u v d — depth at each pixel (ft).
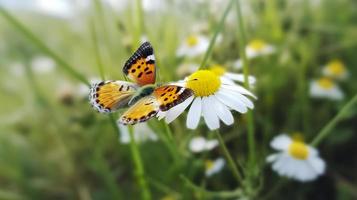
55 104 0.90
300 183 0.72
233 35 0.82
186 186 0.60
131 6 0.73
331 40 0.96
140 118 0.38
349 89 0.89
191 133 0.60
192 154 0.62
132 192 0.76
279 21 0.91
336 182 0.75
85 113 0.79
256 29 0.90
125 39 0.69
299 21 0.91
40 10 1.18
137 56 0.42
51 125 0.86
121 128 0.63
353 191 0.73
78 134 0.83
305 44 0.91
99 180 0.83
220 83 0.45
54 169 0.85
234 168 0.53
